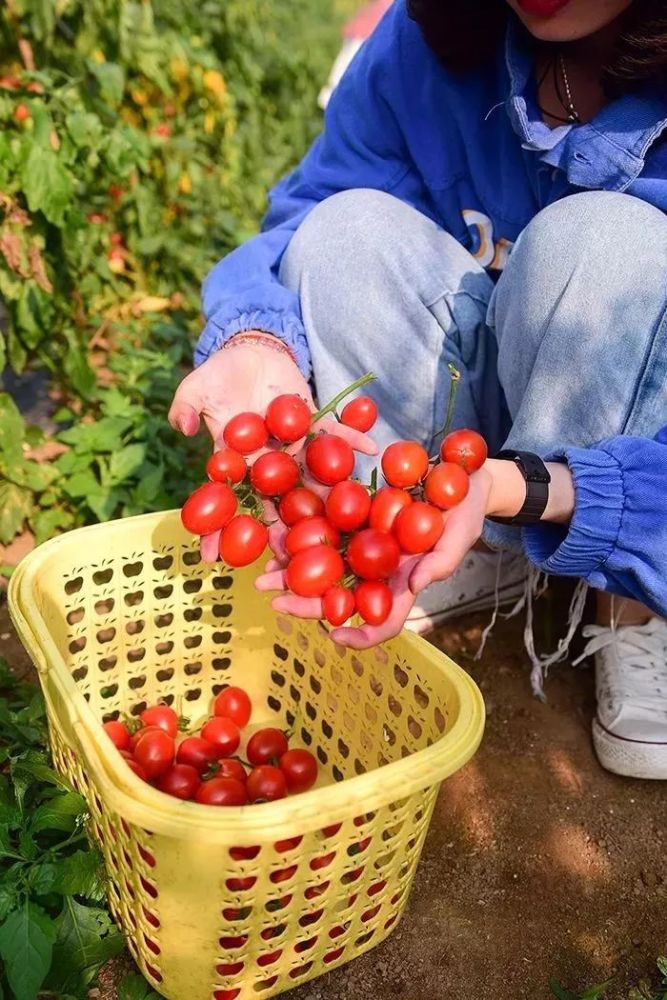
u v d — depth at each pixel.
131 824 1.20
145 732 1.68
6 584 2.15
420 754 1.24
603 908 1.61
